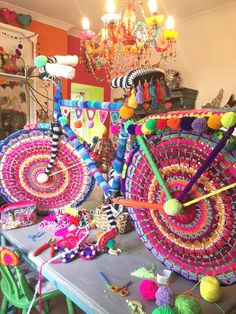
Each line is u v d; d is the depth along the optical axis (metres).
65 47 3.62
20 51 2.99
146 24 2.00
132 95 1.09
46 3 2.97
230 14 3.13
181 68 3.65
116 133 1.23
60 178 1.47
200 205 0.86
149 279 0.93
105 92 4.46
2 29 2.85
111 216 1.18
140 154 1.00
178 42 3.64
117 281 0.93
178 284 0.92
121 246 1.19
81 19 3.42
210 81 3.39
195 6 3.12
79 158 1.45
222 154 0.79
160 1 2.97
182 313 0.73
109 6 2.02
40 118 2.74
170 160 0.91
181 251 0.93
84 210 1.42
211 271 0.87
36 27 3.29
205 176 0.83
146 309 0.79
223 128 0.78
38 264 1.06
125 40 2.04
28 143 1.43
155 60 3.73
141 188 1.02
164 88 1.20
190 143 0.86
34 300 1.07
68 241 1.15
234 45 3.14
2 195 1.45
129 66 2.97
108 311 0.78
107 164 1.39
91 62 2.78
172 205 0.85
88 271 0.99
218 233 0.84
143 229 1.03
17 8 3.07
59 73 1.32
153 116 0.93
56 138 1.40
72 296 0.90
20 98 2.95
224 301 0.84
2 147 1.41
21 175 1.45
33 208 1.40
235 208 0.79
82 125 1.41
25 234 1.28
